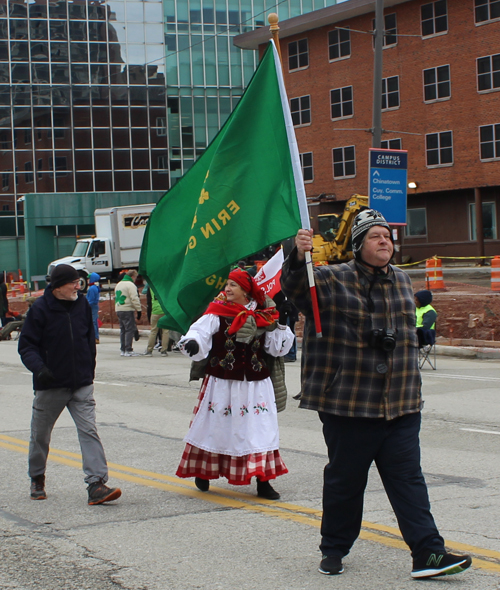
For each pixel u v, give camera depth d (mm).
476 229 39562
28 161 57938
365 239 4285
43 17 57500
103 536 5320
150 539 5234
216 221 5918
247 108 5922
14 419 10492
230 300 6090
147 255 6574
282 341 6141
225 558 4816
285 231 5711
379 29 19766
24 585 4414
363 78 43094
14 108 57688
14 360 19047
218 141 6078
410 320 4355
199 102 59656
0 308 27406
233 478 6035
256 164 5891
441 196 41906
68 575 4562
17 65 57500
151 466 7500
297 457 7715
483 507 5848
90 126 58281
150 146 59000
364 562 4668
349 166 43938
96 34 58156
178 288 6188
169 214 6520
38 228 56125
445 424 9438
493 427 9188
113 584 4402
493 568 4512
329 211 45594
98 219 44406
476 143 39156
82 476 7148
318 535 5262
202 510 5949
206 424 6160
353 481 4348
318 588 4266
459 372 14742
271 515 5770
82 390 6281
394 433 4305
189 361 17766
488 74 38594
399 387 4266
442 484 6582
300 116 46031
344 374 4246
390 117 42094
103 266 43500
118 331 26828
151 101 58906
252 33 47094
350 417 4242
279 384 6336
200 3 59469
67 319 6230
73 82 57969
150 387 13391
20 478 7121
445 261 41844
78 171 58188
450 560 4184
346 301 4262
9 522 5715
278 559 4781
